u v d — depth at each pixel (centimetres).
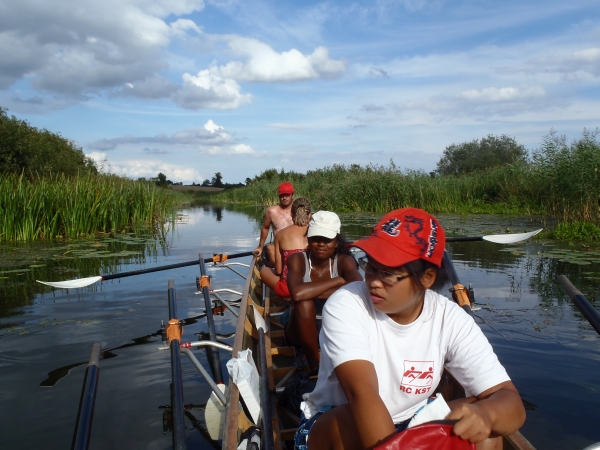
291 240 493
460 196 1994
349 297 195
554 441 296
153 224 1738
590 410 331
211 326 469
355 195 2105
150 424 321
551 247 973
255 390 267
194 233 1477
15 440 300
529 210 1731
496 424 169
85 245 1095
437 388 245
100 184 1486
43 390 371
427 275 181
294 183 2859
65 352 450
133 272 648
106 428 316
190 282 755
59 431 311
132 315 569
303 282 361
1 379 391
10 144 2025
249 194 3984
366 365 176
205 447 302
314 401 210
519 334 471
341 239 385
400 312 186
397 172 2036
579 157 1271
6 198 1162
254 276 670
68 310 586
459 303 407
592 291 614
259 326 342
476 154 4444
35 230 1210
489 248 983
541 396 351
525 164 1855
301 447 205
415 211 190
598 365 400
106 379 393
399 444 155
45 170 2091
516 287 647
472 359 190
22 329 514
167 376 400
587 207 1250
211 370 415
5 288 695
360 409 169
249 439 229
